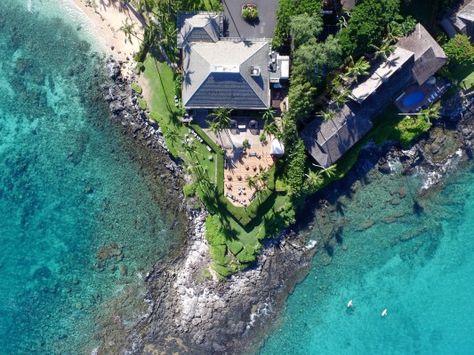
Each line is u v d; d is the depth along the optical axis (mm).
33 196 55125
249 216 51844
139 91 51625
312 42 45094
